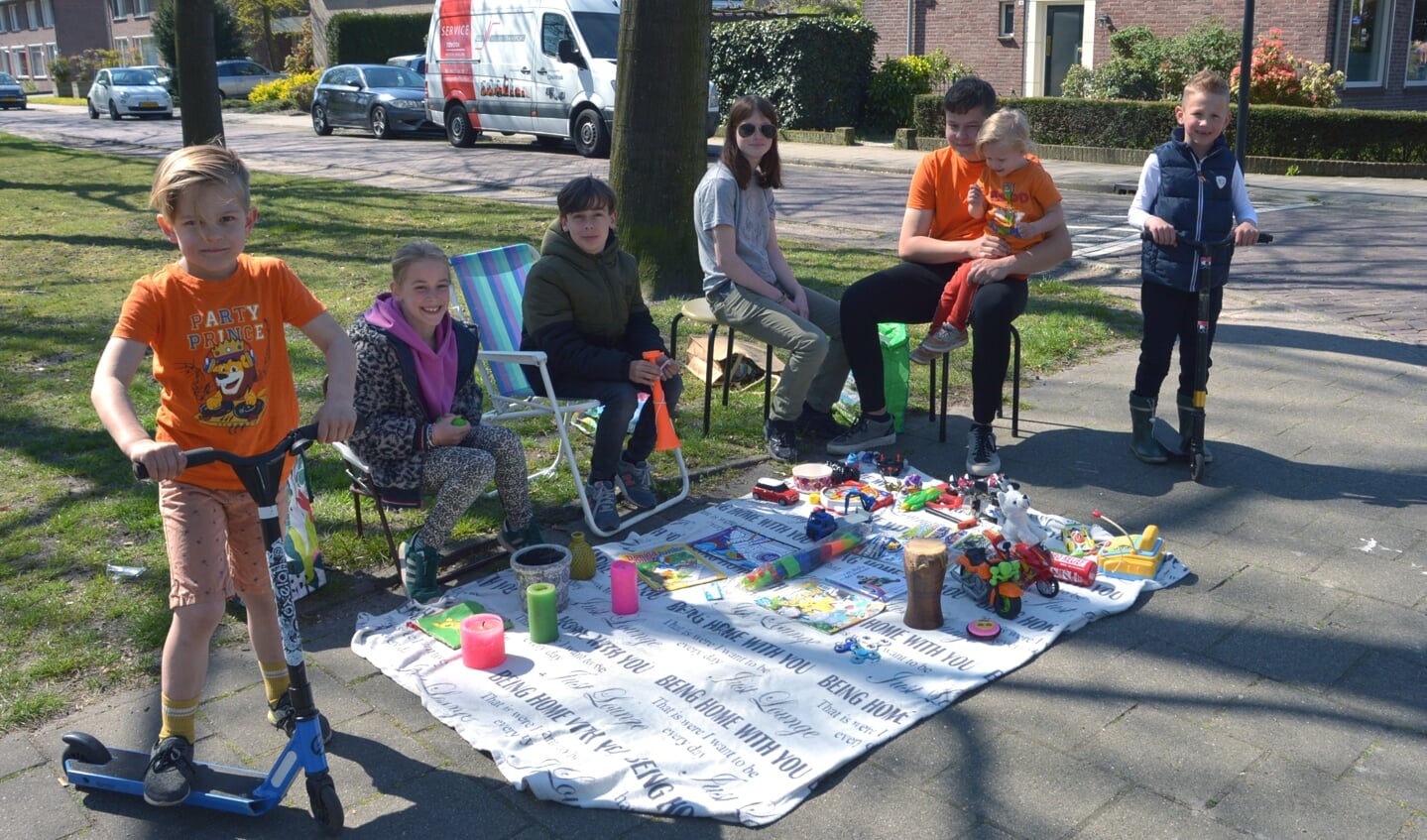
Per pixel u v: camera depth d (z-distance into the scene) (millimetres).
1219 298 4750
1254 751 2912
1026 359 6500
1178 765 2855
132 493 4613
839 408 5699
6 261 9500
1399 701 3133
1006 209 4730
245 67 36500
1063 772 2834
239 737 3006
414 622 3561
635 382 4348
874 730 2986
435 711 3088
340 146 20344
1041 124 17375
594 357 4348
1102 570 3895
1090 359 6574
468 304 4793
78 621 3590
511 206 12391
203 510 2682
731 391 6000
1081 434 5340
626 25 7371
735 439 5316
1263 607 3676
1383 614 3613
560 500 4594
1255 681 3242
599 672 3291
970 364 6434
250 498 2744
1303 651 3406
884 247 9891
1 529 4277
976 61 21734
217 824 2684
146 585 3826
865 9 23234
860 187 14078
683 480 4695
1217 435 5250
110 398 2412
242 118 29391
